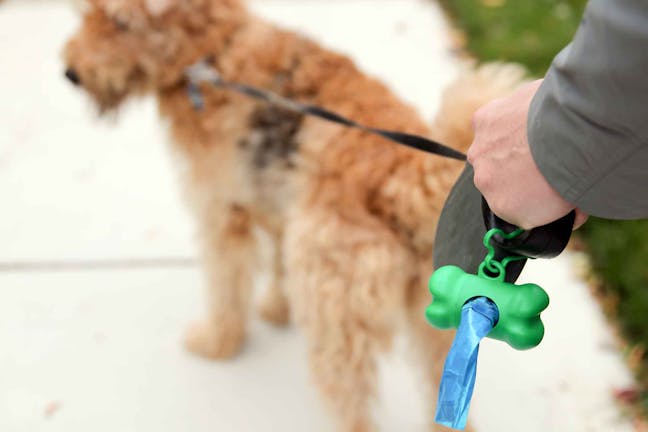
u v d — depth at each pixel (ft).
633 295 11.41
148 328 11.87
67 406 10.64
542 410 10.23
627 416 9.93
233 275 10.78
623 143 4.10
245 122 9.71
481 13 19.21
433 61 17.94
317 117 9.30
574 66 4.09
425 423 9.86
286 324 11.85
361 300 8.35
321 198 8.75
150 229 13.88
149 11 9.61
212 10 9.93
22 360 11.37
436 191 7.94
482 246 5.38
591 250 12.41
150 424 10.35
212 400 10.67
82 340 11.68
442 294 5.04
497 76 7.68
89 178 15.23
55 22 20.62
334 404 8.96
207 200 10.37
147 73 10.09
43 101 17.70
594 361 10.80
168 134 10.56
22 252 13.38
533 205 4.61
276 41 10.08
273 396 10.69
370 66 17.81
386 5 20.59
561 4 19.63
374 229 8.36
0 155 15.94
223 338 11.07
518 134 4.62
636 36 3.75
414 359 9.36
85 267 13.05
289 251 8.93
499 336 4.91
